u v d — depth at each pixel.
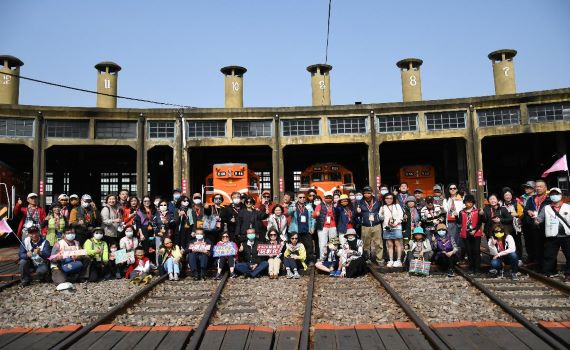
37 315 8.05
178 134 21.62
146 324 7.50
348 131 21.95
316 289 9.88
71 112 20.78
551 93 20.20
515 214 11.34
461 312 7.94
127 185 30.39
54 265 10.63
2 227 12.18
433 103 21.42
